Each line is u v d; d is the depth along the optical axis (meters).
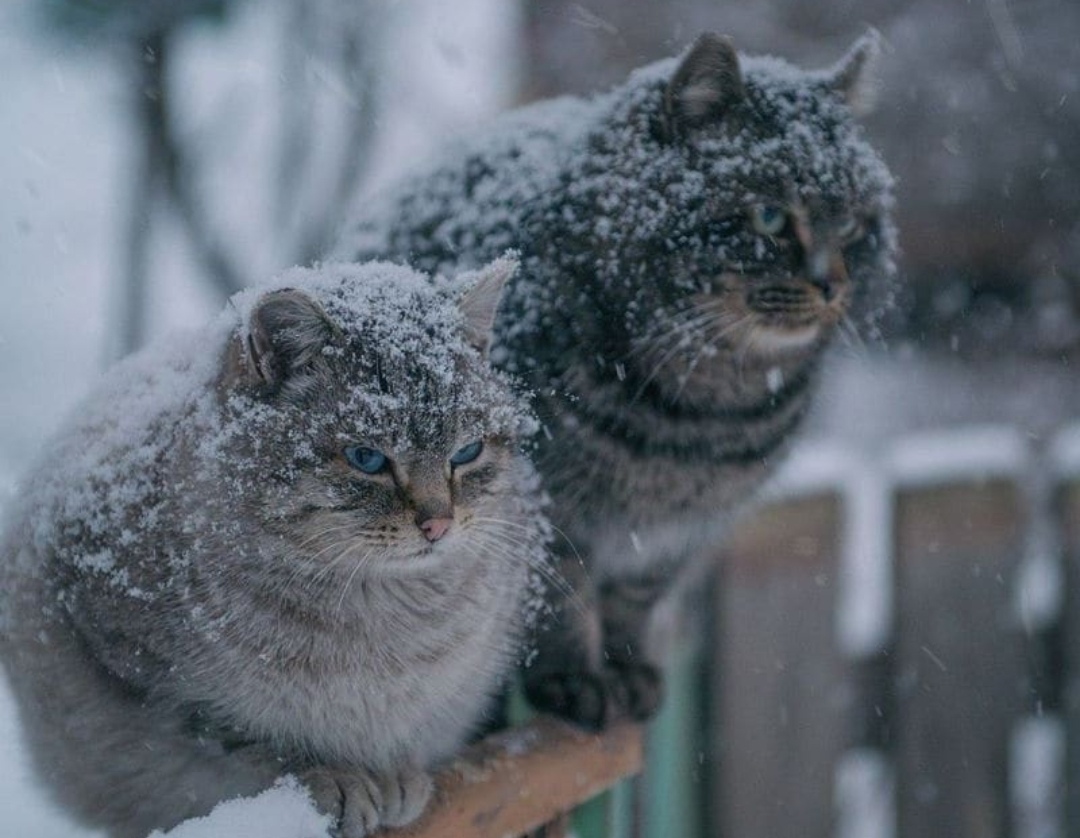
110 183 2.45
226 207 2.24
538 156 1.01
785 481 1.12
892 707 1.23
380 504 0.85
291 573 0.84
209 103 2.21
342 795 0.82
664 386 0.99
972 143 2.15
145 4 1.92
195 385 0.86
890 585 1.23
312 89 2.15
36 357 2.34
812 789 1.19
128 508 0.84
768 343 1.00
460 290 0.87
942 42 2.11
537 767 0.90
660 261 0.98
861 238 1.02
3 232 2.41
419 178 1.04
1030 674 1.26
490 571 0.89
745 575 1.18
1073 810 1.26
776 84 1.01
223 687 0.84
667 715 1.14
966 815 1.25
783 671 1.19
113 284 2.22
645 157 0.98
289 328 0.83
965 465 1.24
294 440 0.83
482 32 2.19
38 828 0.90
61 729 0.87
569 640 0.98
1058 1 2.16
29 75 2.15
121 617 0.84
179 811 0.86
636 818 1.11
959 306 2.22
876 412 1.94
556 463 0.97
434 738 0.89
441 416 0.85
